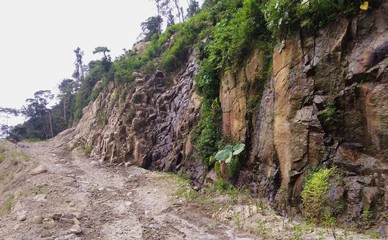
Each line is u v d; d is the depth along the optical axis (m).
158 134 14.77
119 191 9.97
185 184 10.00
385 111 4.70
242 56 8.38
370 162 4.86
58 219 6.93
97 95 26.42
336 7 5.54
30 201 8.67
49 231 6.27
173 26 21.59
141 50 26.20
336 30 5.62
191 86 13.40
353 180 5.02
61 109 41.25
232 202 7.22
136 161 14.59
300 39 6.23
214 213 6.99
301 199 5.71
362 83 5.07
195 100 12.16
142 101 16.66
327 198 5.16
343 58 5.45
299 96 6.11
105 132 18.78
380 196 4.61
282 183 6.33
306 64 6.05
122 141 16.12
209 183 9.07
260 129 7.44
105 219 7.07
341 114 5.37
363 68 5.05
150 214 7.41
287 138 6.28
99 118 22.16
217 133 9.70
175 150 12.51
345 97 5.30
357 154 5.09
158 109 15.56
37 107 39.50
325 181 5.30
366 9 5.14
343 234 4.61
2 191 12.18
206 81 10.06
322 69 5.75
